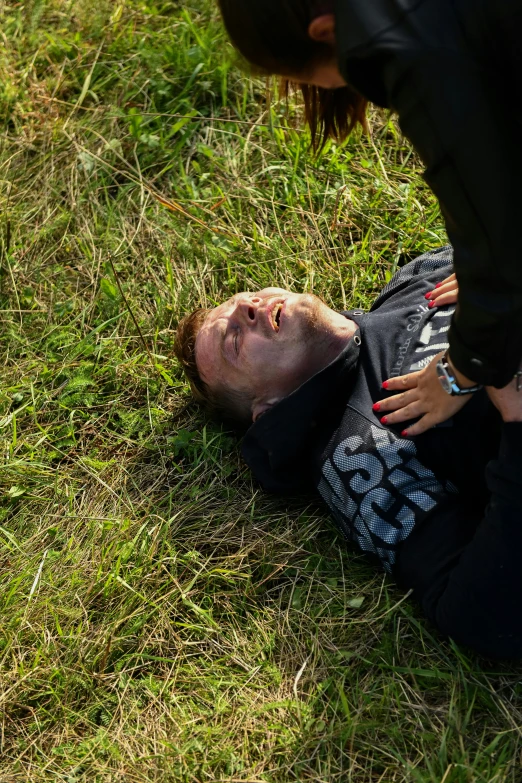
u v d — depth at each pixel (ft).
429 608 5.89
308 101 5.20
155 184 10.06
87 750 5.93
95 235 9.75
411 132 3.76
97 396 8.50
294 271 8.97
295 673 6.20
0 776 5.89
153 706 6.19
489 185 3.66
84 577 6.98
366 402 6.66
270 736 5.82
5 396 8.43
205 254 9.26
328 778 5.52
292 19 3.83
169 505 7.43
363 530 6.32
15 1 11.65
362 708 5.83
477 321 4.15
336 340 7.30
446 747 5.49
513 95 3.82
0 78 10.87
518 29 3.53
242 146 10.00
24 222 9.84
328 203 9.39
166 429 8.19
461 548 5.88
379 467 6.32
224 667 6.32
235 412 7.77
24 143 10.36
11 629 6.64
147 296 9.25
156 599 6.79
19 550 7.25
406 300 7.33
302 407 6.72
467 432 6.20
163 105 10.60
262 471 7.17
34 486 7.82
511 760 5.35
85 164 10.11
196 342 7.68
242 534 7.13
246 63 4.31
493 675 5.92
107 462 7.89
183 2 11.46
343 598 6.55
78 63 10.97
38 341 8.91
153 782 5.65
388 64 3.62
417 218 9.07
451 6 3.60
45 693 6.25
